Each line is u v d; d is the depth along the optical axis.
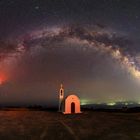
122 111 31.56
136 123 18.98
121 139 13.02
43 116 24.83
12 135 14.68
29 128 17.14
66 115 25.81
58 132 15.47
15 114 26.72
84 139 13.25
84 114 26.91
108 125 18.16
